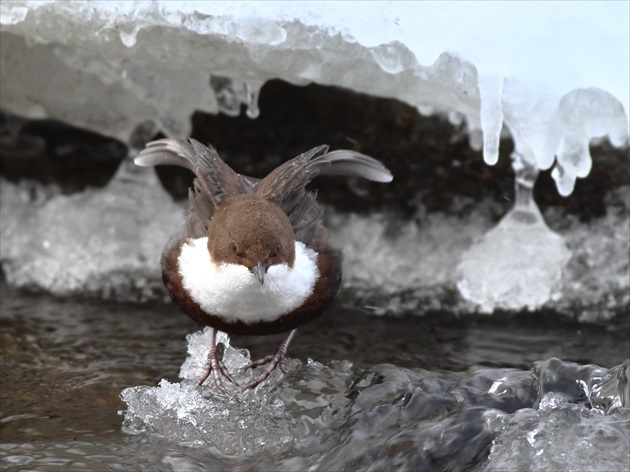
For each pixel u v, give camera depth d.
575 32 9.84
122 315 11.70
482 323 11.55
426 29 9.88
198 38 10.34
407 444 7.54
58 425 8.59
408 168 12.15
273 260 7.57
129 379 9.60
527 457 7.01
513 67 9.89
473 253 12.33
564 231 12.15
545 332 11.21
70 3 10.25
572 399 7.98
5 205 13.39
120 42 10.45
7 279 12.88
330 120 11.87
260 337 10.81
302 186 8.23
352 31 10.02
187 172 13.05
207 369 8.85
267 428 8.41
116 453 8.08
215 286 7.75
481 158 11.83
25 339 10.77
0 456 7.96
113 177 13.19
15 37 11.95
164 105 12.22
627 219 11.91
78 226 13.19
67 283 12.74
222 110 11.93
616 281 12.01
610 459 6.89
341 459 7.73
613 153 11.50
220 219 7.77
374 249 12.67
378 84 10.63
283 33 10.00
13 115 12.81
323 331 11.14
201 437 8.38
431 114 11.63
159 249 13.05
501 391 8.15
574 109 10.05
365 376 8.91
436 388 8.25
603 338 11.02
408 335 11.08
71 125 12.83
